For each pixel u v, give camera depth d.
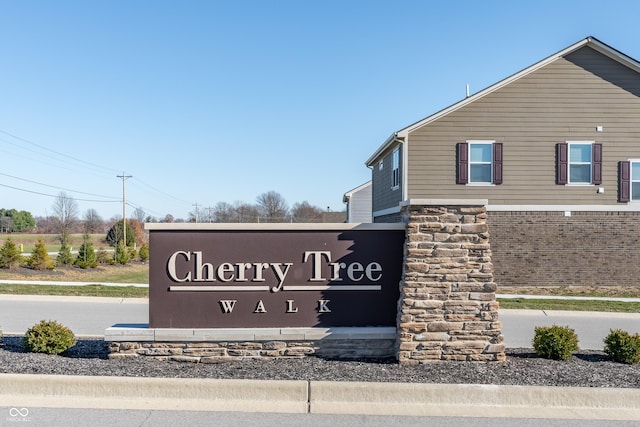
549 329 7.13
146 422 4.78
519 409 5.21
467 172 18.70
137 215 76.19
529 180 18.62
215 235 6.91
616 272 18.41
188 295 6.86
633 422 4.91
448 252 6.55
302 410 5.12
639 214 18.47
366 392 5.36
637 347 6.76
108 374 5.81
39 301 14.63
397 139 19.05
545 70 18.69
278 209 89.62
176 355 6.64
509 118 18.69
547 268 18.48
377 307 7.00
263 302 6.93
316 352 6.73
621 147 18.55
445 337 6.45
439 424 4.80
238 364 6.43
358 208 37.94
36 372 5.81
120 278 23.67
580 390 5.34
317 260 6.96
